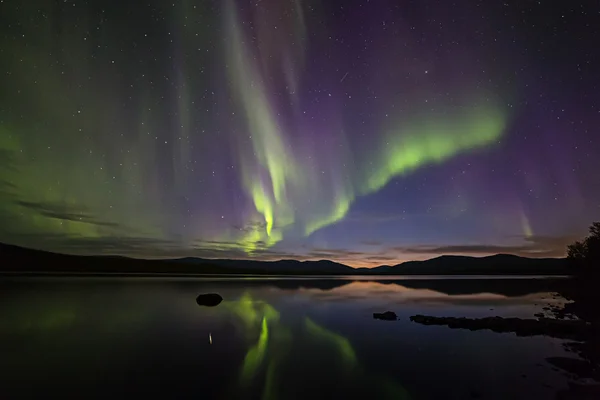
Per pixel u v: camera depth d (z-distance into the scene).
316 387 8.78
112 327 16.78
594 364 10.41
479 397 8.01
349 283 64.25
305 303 28.03
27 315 19.84
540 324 16.23
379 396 8.19
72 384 9.05
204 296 27.41
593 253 32.09
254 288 46.81
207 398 8.08
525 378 9.20
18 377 9.62
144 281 59.97
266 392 8.46
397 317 19.97
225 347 13.03
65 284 46.59
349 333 15.52
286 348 12.88
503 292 37.03
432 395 8.20
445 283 61.94
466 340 13.77
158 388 8.73
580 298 28.08
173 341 14.01
